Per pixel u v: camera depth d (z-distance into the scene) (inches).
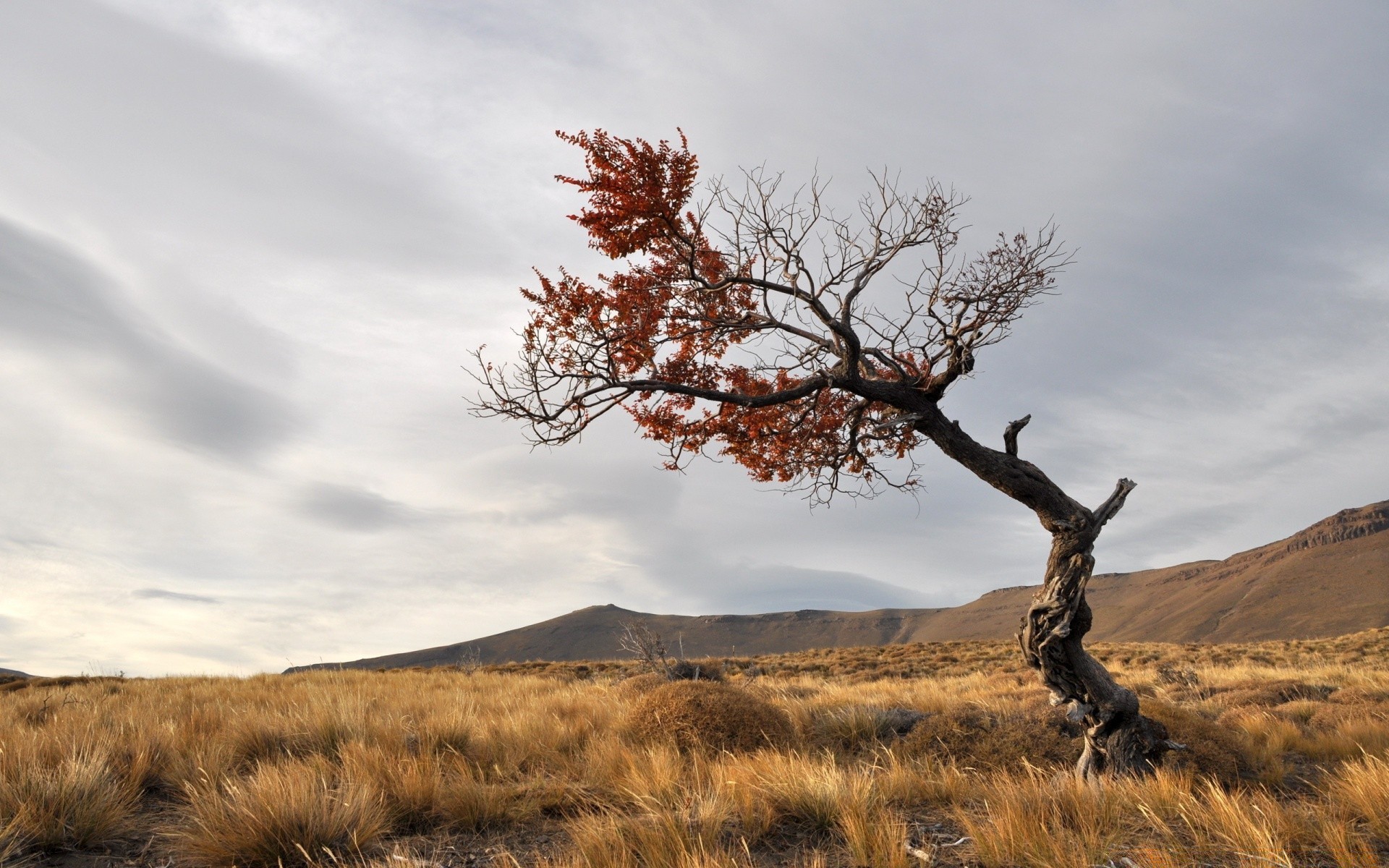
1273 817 201.3
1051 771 313.4
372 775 271.1
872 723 416.8
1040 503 291.3
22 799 225.9
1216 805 208.7
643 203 299.1
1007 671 1109.7
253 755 332.8
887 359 327.6
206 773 271.4
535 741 370.0
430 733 350.3
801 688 741.9
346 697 498.9
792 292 313.0
